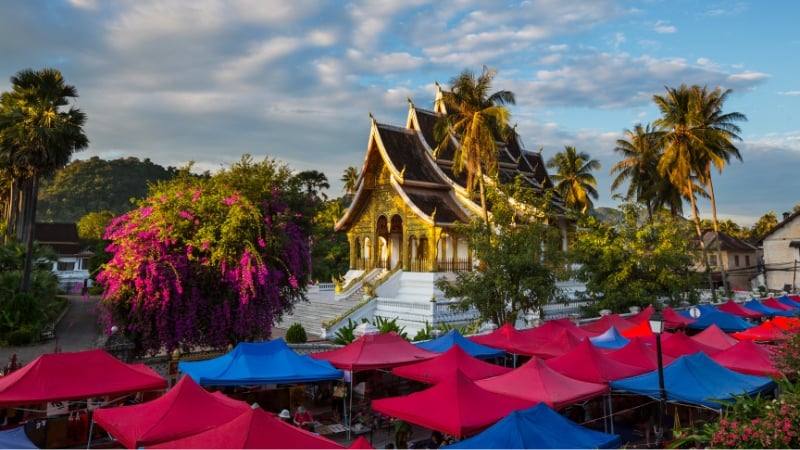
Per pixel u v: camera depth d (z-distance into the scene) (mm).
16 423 16125
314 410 20344
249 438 8945
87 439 16500
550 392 14266
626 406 19391
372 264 48531
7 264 40156
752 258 74000
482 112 37406
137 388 14805
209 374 16500
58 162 37188
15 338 30875
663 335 22031
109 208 181875
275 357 17547
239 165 24250
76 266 79062
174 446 9180
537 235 29109
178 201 21719
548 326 24750
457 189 45719
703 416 18000
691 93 49031
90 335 34875
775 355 15531
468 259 42875
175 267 20406
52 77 38500
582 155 68062
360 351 19125
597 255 35500
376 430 18250
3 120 35938
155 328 20578
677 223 36031
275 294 22312
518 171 53625
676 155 49031
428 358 19891
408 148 48125
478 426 12117
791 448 8281
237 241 21328
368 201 49875
